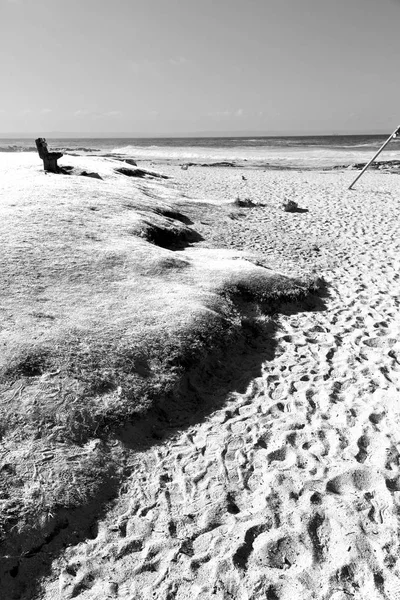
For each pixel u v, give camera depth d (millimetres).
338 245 11500
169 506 3703
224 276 7688
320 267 9812
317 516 3574
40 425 4102
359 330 6801
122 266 7297
